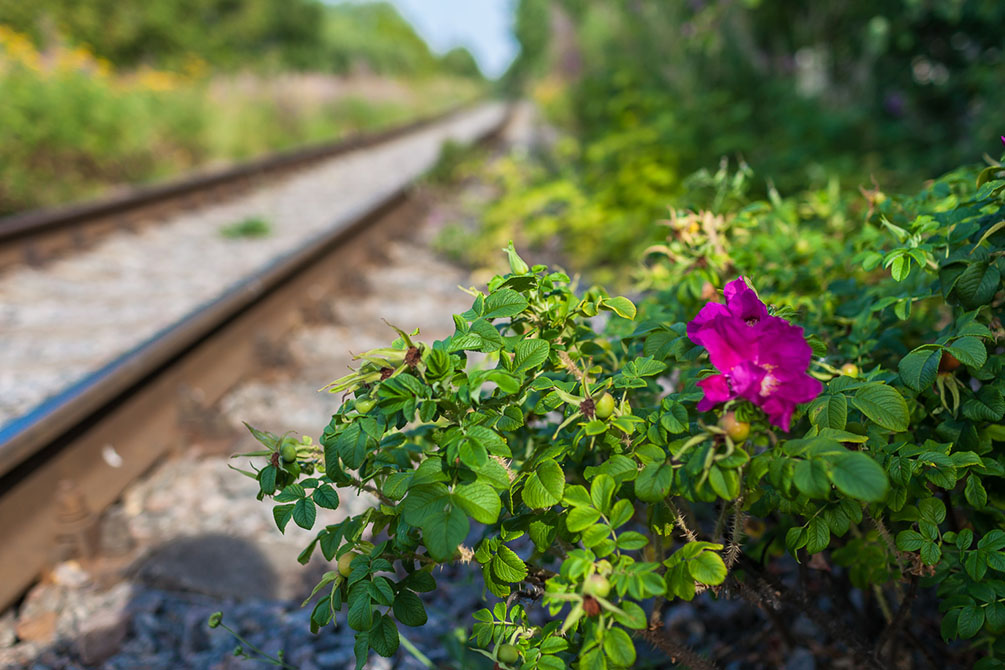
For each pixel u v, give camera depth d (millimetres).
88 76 10914
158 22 20453
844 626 1487
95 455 2672
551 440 1420
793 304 1799
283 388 3510
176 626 2072
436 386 1124
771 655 1832
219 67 21938
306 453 1276
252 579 2201
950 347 1197
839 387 1168
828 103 7711
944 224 1543
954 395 1253
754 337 1017
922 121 7586
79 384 2740
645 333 1352
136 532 2482
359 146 15914
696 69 8133
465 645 1792
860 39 8203
